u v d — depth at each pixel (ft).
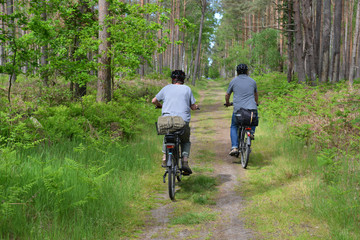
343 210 11.49
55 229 9.96
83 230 10.37
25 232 9.67
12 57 27.02
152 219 12.55
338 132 22.16
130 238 10.73
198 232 11.30
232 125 21.75
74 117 27.32
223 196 15.39
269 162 21.30
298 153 20.54
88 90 47.26
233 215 12.85
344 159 16.66
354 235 10.09
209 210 13.51
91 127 24.81
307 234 10.59
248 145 19.90
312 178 16.20
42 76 35.55
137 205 13.93
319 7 68.13
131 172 18.21
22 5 30.17
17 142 18.95
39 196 11.87
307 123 26.20
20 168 13.96
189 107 16.03
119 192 14.26
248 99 20.75
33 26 26.96
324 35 63.05
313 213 12.09
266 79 81.05
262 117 38.04
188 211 13.42
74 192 12.78
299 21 54.24
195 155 24.45
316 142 21.79
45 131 21.62
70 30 36.37
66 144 21.30
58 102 35.12
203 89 130.82
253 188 16.28
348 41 108.47
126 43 34.68
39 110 25.93
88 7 39.91
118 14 36.32
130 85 60.70
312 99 36.42
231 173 19.56
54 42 34.27
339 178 14.62
